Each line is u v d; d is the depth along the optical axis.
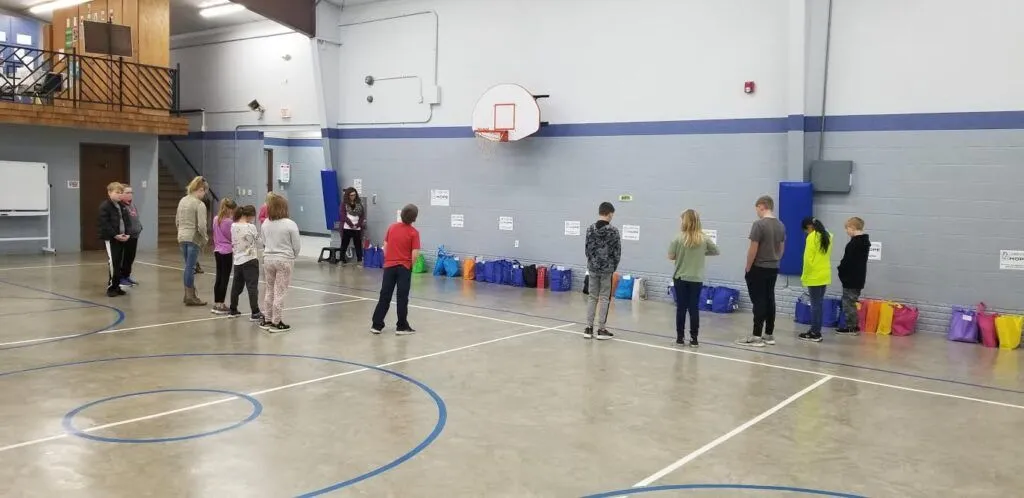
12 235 14.20
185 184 19.34
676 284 8.09
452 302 10.68
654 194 11.41
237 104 17.75
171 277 11.98
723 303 10.36
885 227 9.55
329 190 15.39
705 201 10.94
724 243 10.79
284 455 4.42
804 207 9.80
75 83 14.38
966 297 9.09
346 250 14.82
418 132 14.23
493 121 12.57
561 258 12.47
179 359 6.77
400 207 14.64
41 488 3.84
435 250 14.14
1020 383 6.73
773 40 10.21
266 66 17.00
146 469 4.14
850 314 9.05
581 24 12.02
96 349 7.06
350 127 15.30
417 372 6.54
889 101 9.44
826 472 4.41
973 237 9.02
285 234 8.02
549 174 12.54
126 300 9.77
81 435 4.68
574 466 4.39
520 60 12.75
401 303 8.19
